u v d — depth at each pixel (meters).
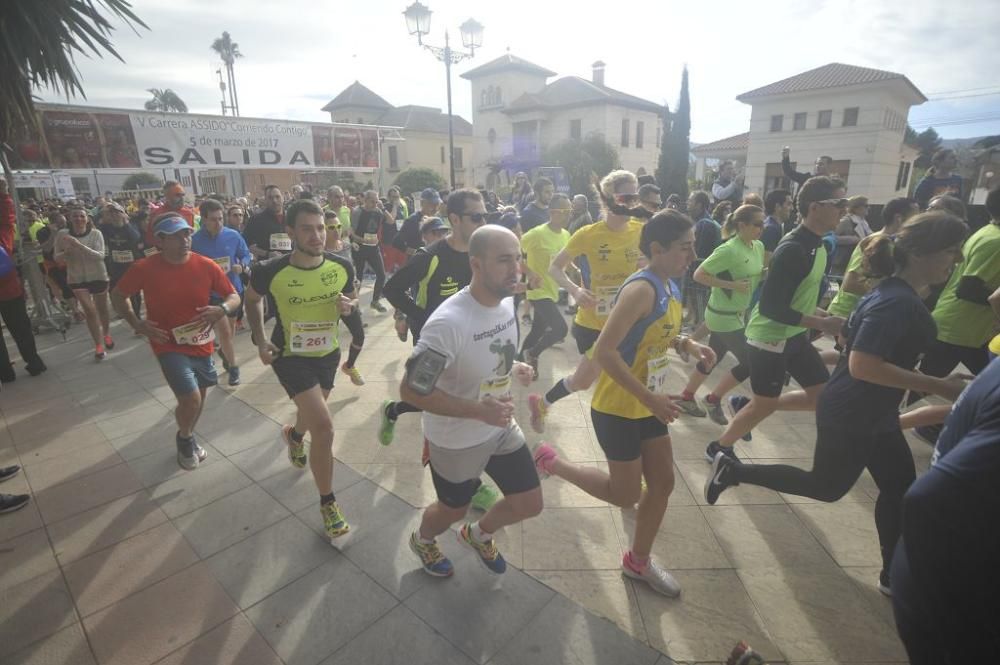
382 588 2.55
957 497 1.24
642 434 2.35
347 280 3.16
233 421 4.48
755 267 3.92
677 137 32.56
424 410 1.99
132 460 3.88
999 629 1.26
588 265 4.28
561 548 2.80
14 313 5.68
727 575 2.60
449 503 2.35
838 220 3.01
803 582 2.55
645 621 2.33
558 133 40.44
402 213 12.16
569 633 2.26
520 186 13.48
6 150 5.95
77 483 3.59
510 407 1.99
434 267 3.40
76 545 2.95
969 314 3.70
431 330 2.00
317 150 12.27
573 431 4.22
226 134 10.99
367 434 4.17
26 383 5.66
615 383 2.28
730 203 7.38
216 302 4.96
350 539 2.92
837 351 3.97
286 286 2.91
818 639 2.23
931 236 2.05
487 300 2.11
